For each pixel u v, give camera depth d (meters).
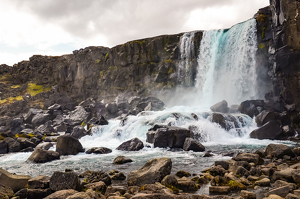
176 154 16.58
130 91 49.69
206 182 9.66
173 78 46.19
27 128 35.66
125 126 25.73
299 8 25.12
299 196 7.13
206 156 15.48
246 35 35.25
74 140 18.23
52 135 29.31
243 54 35.59
